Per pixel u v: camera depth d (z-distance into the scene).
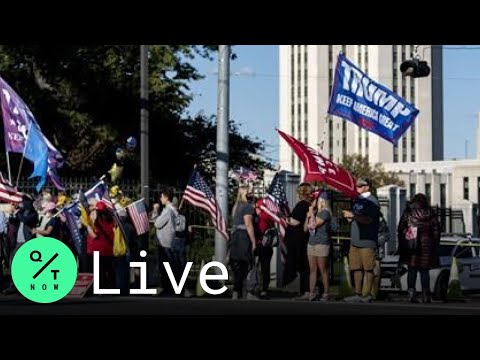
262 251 19.77
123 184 30.02
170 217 20.03
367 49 150.50
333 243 23.77
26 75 42.88
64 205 21.69
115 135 42.84
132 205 21.19
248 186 21.44
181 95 45.69
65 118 42.75
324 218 18.36
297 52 166.00
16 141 23.55
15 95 23.38
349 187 19.64
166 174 45.44
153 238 24.38
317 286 19.05
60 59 42.47
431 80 150.25
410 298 18.61
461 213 33.16
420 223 18.45
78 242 20.52
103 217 19.75
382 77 145.88
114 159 43.00
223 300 18.62
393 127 20.89
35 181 27.80
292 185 23.44
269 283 22.02
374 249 18.09
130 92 43.62
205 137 46.72
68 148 42.84
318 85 161.75
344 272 19.38
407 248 18.48
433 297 19.86
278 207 20.25
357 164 112.75
